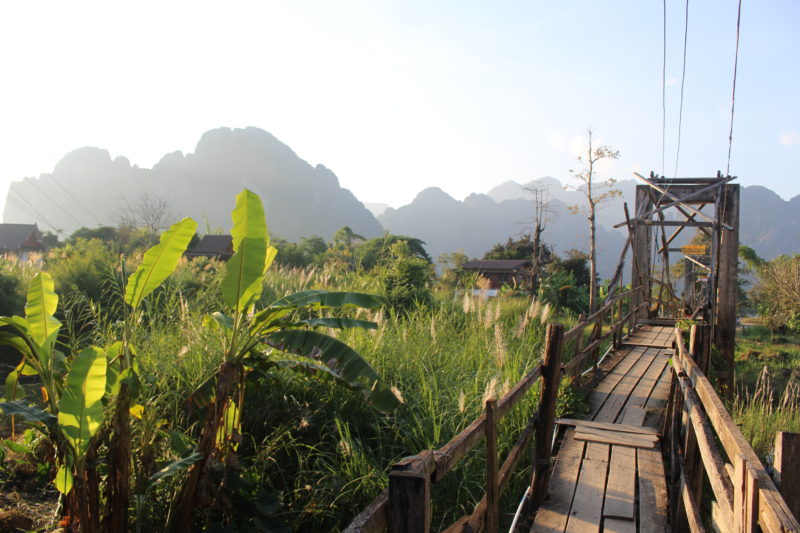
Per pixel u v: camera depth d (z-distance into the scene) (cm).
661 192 1383
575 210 2970
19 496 547
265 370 554
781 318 3178
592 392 833
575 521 466
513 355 833
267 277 1275
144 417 527
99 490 502
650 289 1605
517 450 464
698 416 403
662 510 484
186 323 750
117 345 483
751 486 219
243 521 540
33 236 8006
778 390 1284
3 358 1012
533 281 3102
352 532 207
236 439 502
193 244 4475
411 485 233
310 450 617
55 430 426
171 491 527
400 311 1173
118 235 5856
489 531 380
